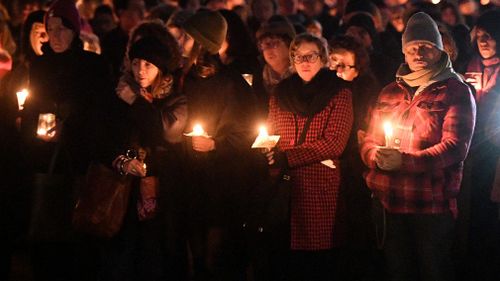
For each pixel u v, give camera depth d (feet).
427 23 39.17
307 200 42.37
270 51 47.34
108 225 39.45
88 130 40.65
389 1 78.74
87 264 44.65
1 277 44.98
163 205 40.75
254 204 42.55
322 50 42.45
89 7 81.30
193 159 42.39
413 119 39.01
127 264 40.14
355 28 55.21
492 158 46.78
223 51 47.21
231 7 74.64
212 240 42.45
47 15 45.29
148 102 40.29
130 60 40.68
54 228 43.14
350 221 42.60
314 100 42.24
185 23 43.01
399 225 39.29
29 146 44.01
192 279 46.65
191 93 42.65
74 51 45.01
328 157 42.04
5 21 56.18
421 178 38.68
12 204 44.16
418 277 39.78
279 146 42.83
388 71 52.60
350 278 43.80
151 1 74.74
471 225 47.88
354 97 43.16
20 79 48.57
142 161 40.09
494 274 47.65
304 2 72.90
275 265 43.91
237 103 42.73
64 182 43.01
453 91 38.60
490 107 46.73
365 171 41.04
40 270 45.19
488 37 46.85
